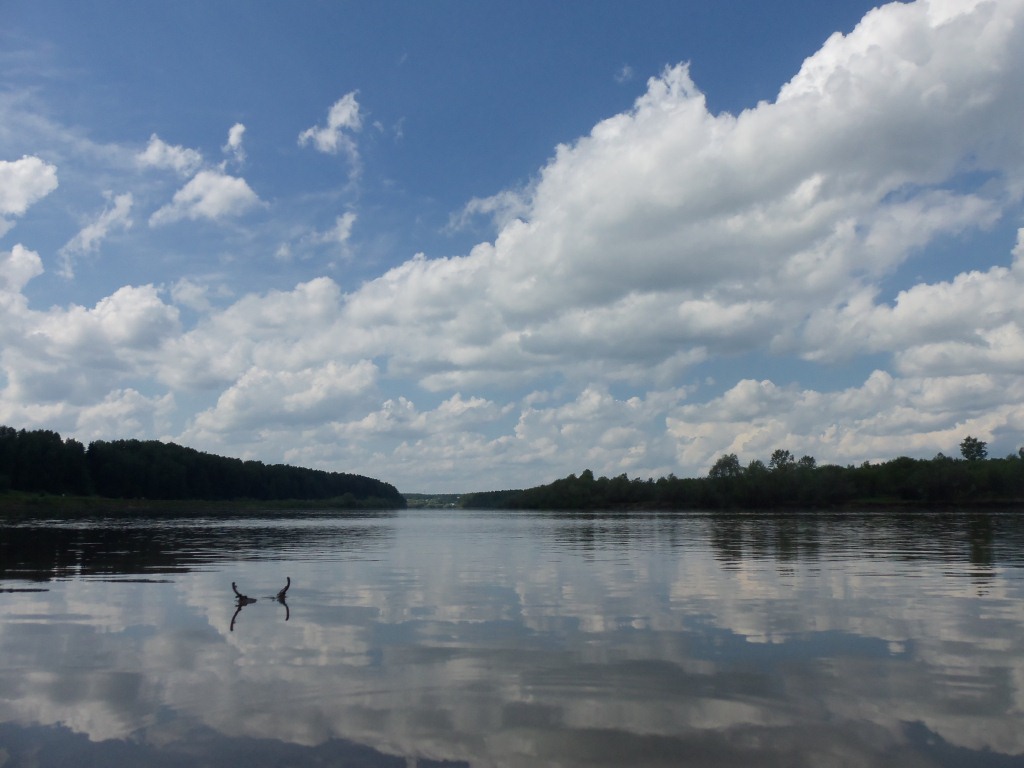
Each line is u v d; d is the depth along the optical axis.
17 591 26.75
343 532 85.50
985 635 18.28
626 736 11.16
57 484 180.38
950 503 187.12
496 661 15.60
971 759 10.29
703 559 40.62
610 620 20.53
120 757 10.37
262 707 12.50
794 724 11.68
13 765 10.10
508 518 173.25
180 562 39.84
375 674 14.56
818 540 59.03
